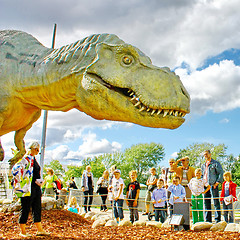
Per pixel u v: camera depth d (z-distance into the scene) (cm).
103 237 496
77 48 553
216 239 475
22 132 677
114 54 518
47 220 616
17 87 579
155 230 582
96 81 512
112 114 516
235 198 695
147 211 971
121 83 497
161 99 479
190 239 479
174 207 609
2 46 615
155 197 755
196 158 3797
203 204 727
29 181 471
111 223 634
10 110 581
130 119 506
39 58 587
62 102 573
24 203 474
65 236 495
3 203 746
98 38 552
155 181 852
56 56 567
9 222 589
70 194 1176
